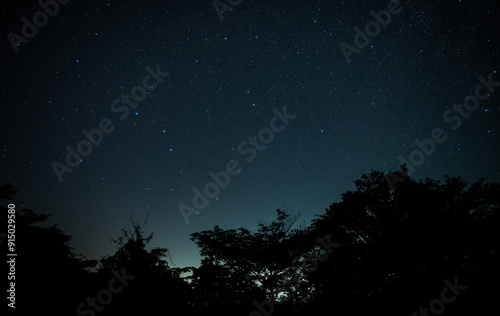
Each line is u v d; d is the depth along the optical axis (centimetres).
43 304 991
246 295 1379
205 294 1353
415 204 1212
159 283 1181
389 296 1102
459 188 1188
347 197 1318
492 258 1029
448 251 1084
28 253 1055
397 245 1155
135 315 1077
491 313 930
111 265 1195
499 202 1126
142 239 1258
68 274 1097
